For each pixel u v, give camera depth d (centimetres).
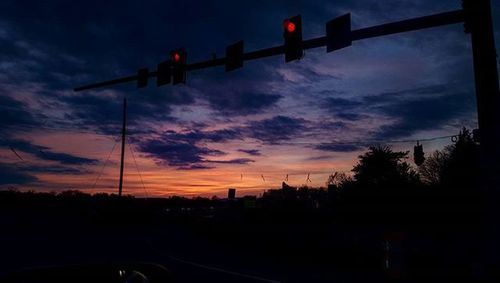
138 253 1980
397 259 1239
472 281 1144
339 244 1772
